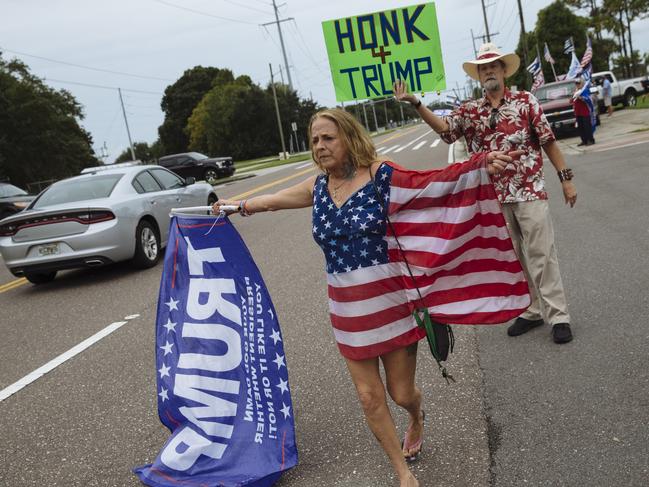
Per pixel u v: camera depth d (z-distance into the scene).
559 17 53.12
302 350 4.80
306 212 13.23
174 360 3.16
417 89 4.38
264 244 9.86
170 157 31.81
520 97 4.16
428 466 2.97
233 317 3.30
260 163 53.66
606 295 5.01
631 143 15.10
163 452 3.00
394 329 2.62
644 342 3.99
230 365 3.20
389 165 2.58
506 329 4.66
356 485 2.91
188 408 3.08
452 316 2.63
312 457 3.22
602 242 6.70
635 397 3.31
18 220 8.20
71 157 51.00
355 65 4.38
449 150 23.53
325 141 2.55
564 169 4.24
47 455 3.58
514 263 2.62
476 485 2.75
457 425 3.32
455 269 2.64
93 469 3.36
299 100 82.88
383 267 2.58
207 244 3.35
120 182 9.02
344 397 3.87
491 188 2.56
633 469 2.70
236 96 79.44
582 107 16.19
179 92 102.25
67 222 8.15
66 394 4.50
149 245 9.03
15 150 44.44
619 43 47.53
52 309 7.26
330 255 2.64
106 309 6.91
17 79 47.16
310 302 6.12
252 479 2.88
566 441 3.00
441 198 2.57
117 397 4.33
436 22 4.26
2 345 6.01
